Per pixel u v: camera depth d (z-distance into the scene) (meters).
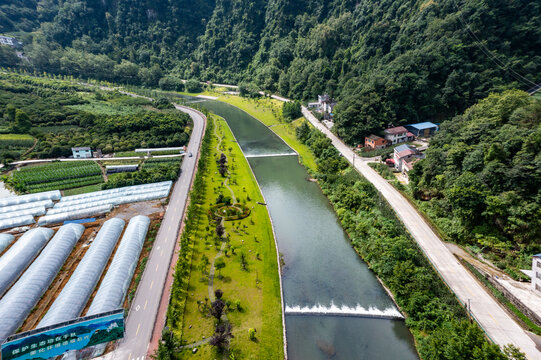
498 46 162.50
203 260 75.62
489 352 44.16
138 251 79.31
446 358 50.19
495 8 163.12
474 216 78.56
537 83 155.62
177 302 64.19
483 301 62.25
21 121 158.62
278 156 158.38
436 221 88.25
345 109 162.75
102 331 52.25
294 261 82.19
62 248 78.62
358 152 147.50
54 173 121.81
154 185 114.81
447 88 159.50
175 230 89.44
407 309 63.34
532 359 49.91
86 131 165.50
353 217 95.56
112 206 101.38
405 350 57.59
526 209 70.50
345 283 74.38
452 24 170.00
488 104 107.62
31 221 93.81
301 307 67.31
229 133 191.25
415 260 73.38
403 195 105.50
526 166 72.50
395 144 148.12
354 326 62.78
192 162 139.75
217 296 62.97
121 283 67.50
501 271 69.31
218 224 92.75
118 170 128.25
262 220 98.00
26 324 59.28
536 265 61.25
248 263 77.44
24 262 75.81
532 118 87.06
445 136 109.56
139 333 57.34
